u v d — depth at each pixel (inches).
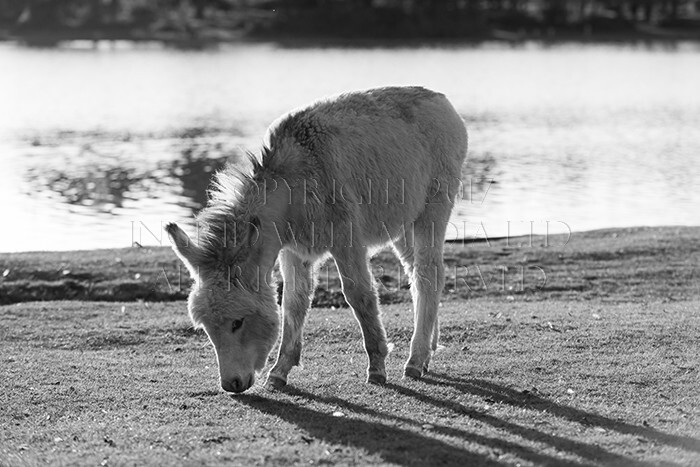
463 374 400.8
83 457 311.0
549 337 462.3
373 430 328.2
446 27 4185.5
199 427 337.1
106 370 422.6
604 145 1616.6
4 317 533.6
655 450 309.0
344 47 3784.5
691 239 732.7
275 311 344.5
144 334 494.6
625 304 569.6
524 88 2610.7
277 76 2802.7
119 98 2326.5
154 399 374.9
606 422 338.6
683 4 4788.4
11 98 2297.0
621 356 426.3
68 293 613.3
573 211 1027.9
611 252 691.4
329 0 4242.1
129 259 673.0
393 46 3843.5
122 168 1327.5
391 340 470.6
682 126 1884.8
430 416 344.5
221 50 3624.5
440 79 2780.5
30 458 311.4
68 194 1120.2
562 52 3727.9
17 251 758.5
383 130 385.4
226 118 1967.3
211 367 427.2
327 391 376.8
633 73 3009.4
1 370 422.6
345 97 387.5
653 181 1247.5
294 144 364.5
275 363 389.7
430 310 403.9
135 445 320.8
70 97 2338.8
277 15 4153.5
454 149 414.6
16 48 3597.4
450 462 297.9
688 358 423.5
